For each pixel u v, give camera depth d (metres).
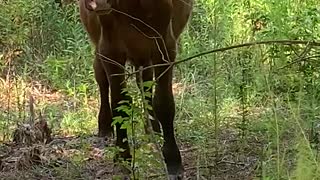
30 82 7.69
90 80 7.49
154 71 4.74
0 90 7.32
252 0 7.71
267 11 7.05
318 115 4.37
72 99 7.22
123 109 3.97
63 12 8.69
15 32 8.26
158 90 4.76
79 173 4.77
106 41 4.62
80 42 7.87
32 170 4.91
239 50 6.57
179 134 5.63
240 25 7.44
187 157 5.14
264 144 4.64
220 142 5.16
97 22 4.90
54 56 8.09
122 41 4.61
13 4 8.38
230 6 7.73
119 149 4.23
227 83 6.46
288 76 3.94
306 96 4.20
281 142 3.89
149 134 4.00
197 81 6.97
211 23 7.60
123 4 4.44
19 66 8.05
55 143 5.65
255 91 5.46
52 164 5.01
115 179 4.10
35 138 5.59
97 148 5.57
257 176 4.19
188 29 7.60
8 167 5.01
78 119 6.45
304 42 3.24
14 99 7.18
